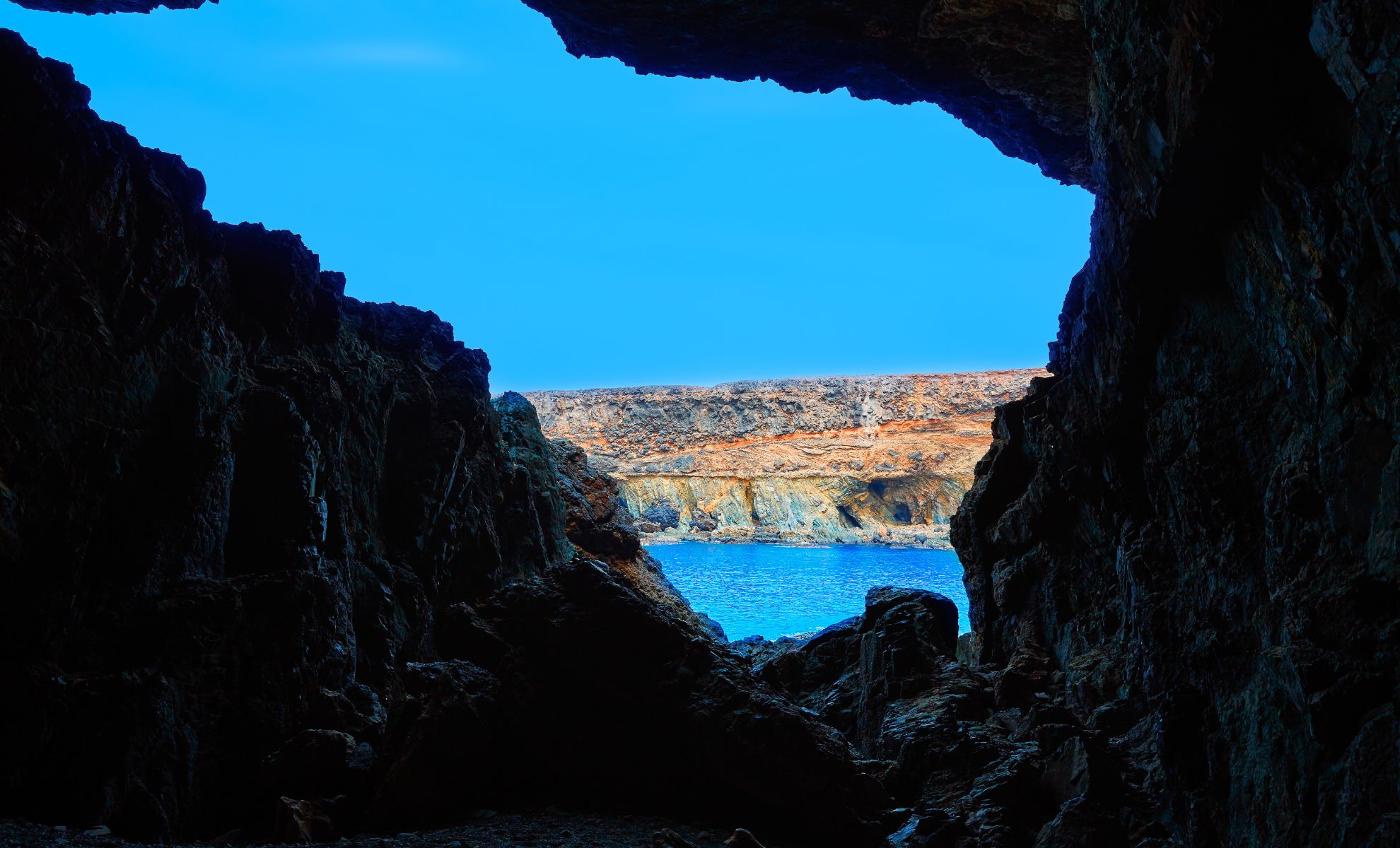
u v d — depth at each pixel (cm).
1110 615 1326
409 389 1630
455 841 891
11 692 956
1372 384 579
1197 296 873
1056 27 1409
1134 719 1142
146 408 1157
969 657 1712
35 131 1113
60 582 1025
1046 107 1656
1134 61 794
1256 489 791
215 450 1177
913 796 1101
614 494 2492
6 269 1049
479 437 1719
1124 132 837
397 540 1521
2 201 1088
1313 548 661
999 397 7325
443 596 1606
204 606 1105
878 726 1328
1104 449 1174
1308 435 685
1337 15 509
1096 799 941
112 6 1684
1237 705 777
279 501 1259
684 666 1082
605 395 7919
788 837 991
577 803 1055
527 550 1827
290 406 1303
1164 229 835
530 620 1127
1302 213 631
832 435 7531
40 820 939
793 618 3516
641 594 1148
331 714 1172
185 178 1336
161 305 1212
